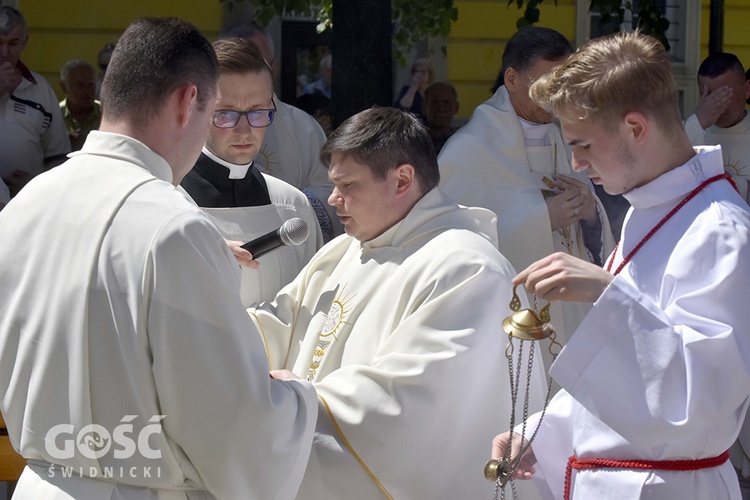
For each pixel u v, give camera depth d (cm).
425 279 306
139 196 236
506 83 434
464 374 294
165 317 228
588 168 248
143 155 244
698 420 224
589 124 240
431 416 290
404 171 320
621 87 236
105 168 243
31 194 250
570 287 235
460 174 425
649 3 700
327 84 831
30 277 241
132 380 229
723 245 232
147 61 245
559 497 277
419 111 796
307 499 292
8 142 561
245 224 377
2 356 242
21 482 246
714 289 228
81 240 236
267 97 371
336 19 482
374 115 324
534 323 243
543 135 439
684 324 228
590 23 868
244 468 235
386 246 326
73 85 643
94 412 233
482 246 314
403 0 712
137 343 229
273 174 502
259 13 778
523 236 410
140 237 231
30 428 237
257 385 235
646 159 243
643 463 243
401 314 309
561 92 242
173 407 232
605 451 249
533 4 675
